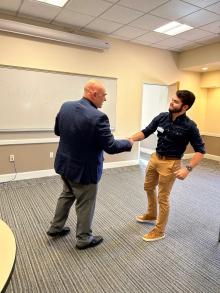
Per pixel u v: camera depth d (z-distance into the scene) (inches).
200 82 249.8
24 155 161.9
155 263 78.9
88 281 69.3
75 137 74.8
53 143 171.5
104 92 79.6
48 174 171.8
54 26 161.8
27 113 159.8
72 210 113.6
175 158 86.0
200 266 78.3
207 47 200.5
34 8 136.7
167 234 97.6
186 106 81.5
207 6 127.3
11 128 155.3
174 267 77.4
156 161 89.4
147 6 129.6
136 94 207.2
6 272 28.9
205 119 260.5
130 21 152.6
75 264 76.2
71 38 161.6
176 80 230.7
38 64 159.0
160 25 157.9
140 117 212.5
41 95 163.2
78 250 83.4
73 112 76.4
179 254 84.4
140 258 81.1
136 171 192.7
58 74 167.6
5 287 26.6
